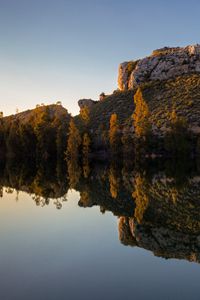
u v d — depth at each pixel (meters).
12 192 39.78
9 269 15.02
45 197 36.34
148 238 20.66
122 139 92.94
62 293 12.57
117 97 155.00
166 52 168.25
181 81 146.25
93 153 100.31
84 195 37.31
